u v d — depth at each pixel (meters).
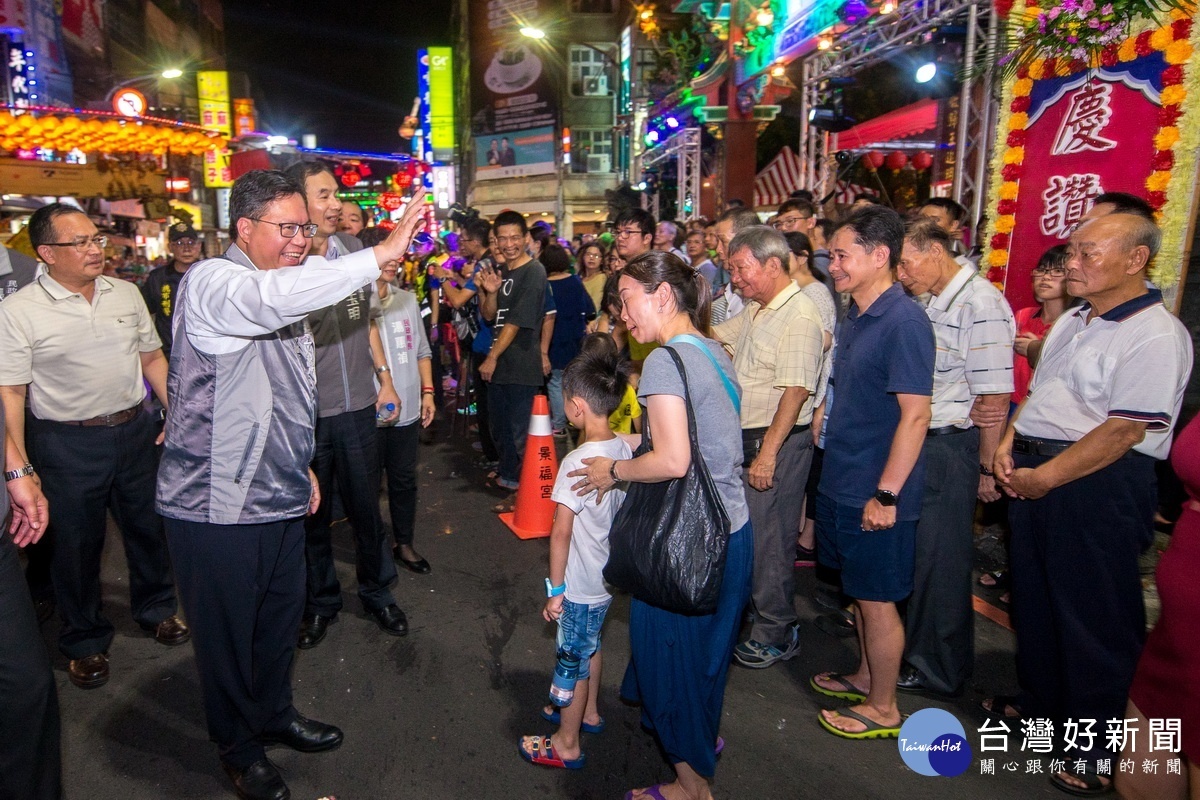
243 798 2.51
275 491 2.35
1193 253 4.53
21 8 16.11
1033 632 2.78
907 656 3.14
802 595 4.12
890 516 2.52
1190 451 1.82
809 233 5.25
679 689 2.22
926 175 11.50
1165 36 3.84
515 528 4.94
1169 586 1.87
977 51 6.24
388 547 3.70
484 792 2.56
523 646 3.52
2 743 2.06
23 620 2.06
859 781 2.61
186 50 33.47
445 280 7.39
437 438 7.39
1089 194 4.33
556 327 6.04
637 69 19.52
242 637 2.39
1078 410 2.57
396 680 3.23
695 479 2.05
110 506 3.42
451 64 39.00
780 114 15.13
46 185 9.20
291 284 2.03
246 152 13.78
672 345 2.12
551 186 31.89
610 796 2.54
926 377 2.48
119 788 2.58
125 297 3.26
